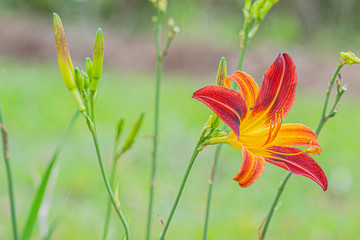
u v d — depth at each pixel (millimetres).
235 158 5324
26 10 16266
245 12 1506
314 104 8836
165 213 3873
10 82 8391
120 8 17000
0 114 1493
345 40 16000
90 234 3453
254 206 4168
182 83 10789
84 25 15547
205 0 16250
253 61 13109
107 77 10445
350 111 8547
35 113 6453
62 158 4781
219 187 4520
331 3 16578
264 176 4844
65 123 6113
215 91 1115
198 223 3752
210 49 13516
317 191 4598
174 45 13570
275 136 1206
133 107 7391
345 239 3746
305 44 16297
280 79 1247
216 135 1152
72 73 1152
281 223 3889
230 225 3752
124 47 13523
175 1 15219
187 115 7230
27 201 3857
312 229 3830
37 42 12625
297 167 1221
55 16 1151
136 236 3387
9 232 3344
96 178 4406
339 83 1329
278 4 16375
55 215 3643
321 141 6172
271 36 15555
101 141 5500
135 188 4289
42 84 8609
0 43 12234
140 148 5352
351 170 5125
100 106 7129
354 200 4449
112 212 2975
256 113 1261
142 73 12250
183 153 5426
